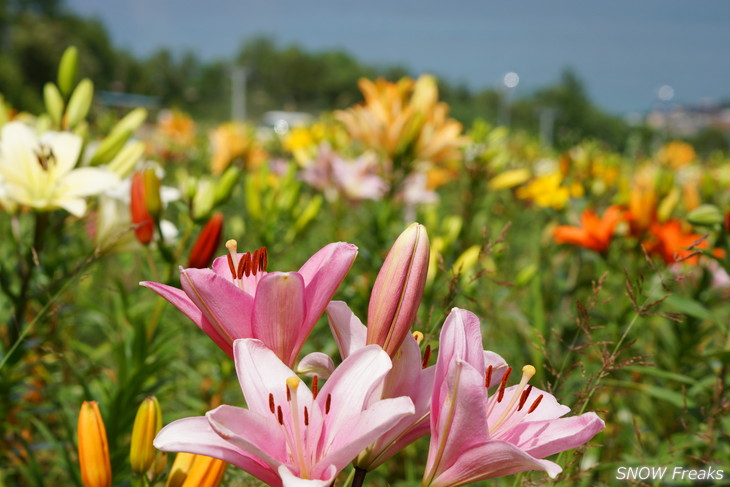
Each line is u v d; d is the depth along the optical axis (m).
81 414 0.76
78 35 35.44
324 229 2.30
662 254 1.40
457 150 2.05
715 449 1.17
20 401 1.23
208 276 0.66
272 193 1.42
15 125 1.16
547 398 0.70
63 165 1.15
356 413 0.64
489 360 0.70
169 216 1.78
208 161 3.37
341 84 46.06
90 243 1.56
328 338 1.37
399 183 1.80
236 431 0.62
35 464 1.11
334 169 2.15
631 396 1.42
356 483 0.67
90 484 0.76
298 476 0.64
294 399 0.63
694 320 1.34
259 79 45.59
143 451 0.78
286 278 0.65
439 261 0.85
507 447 0.61
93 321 1.45
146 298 1.48
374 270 1.39
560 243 1.69
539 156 4.58
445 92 33.09
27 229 1.33
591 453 1.11
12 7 34.72
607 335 1.39
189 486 0.74
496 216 2.64
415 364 0.68
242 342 0.66
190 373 1.37
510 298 1.65
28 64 24.28
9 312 1.21
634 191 1.50
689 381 1.11
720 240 1.28
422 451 1.35
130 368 1.10
